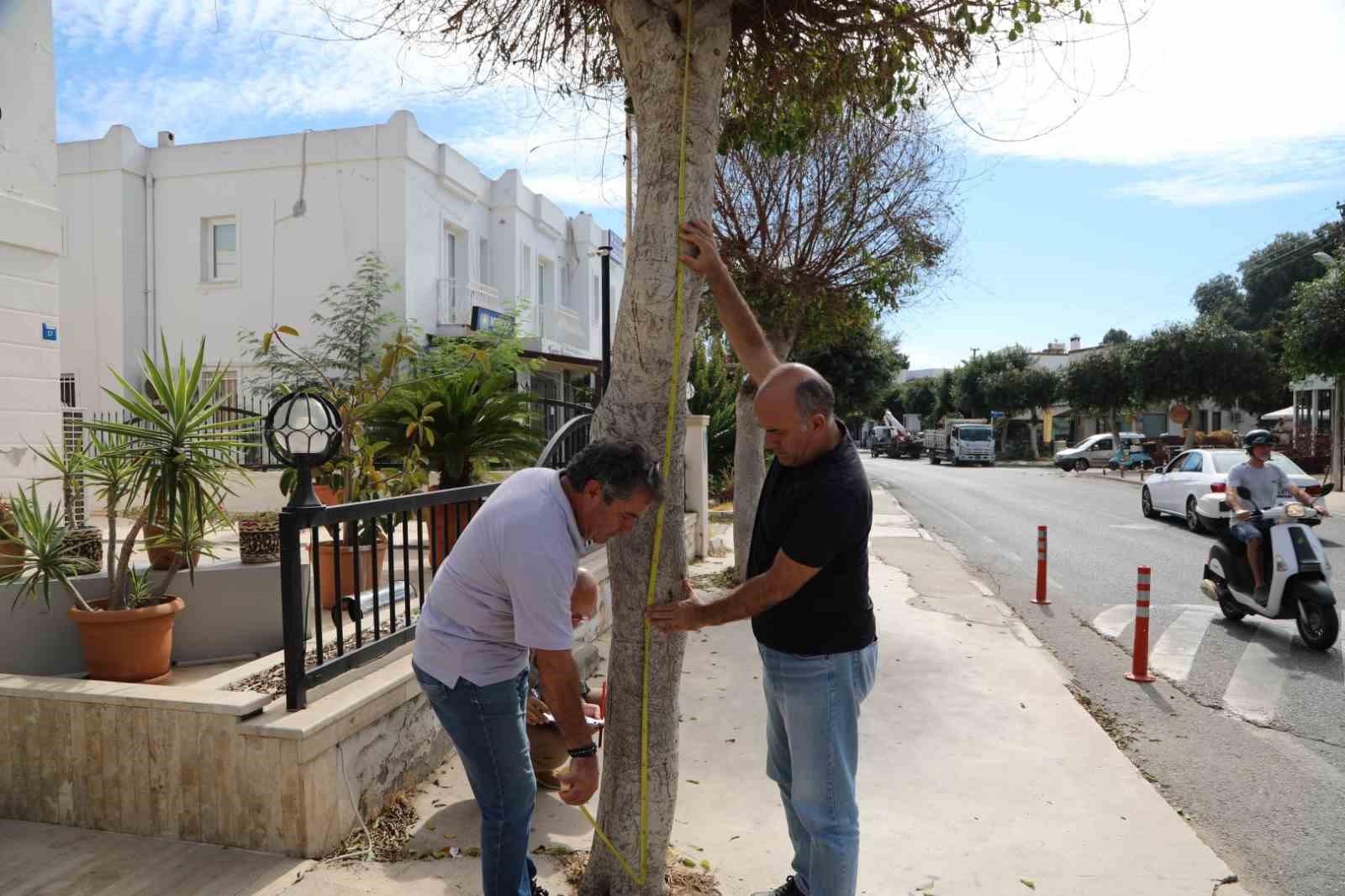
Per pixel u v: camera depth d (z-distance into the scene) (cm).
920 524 1577
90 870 305
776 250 838
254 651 500
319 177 1513
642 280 257
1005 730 485
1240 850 363
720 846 344
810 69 328
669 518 263
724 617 248
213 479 425
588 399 1798
